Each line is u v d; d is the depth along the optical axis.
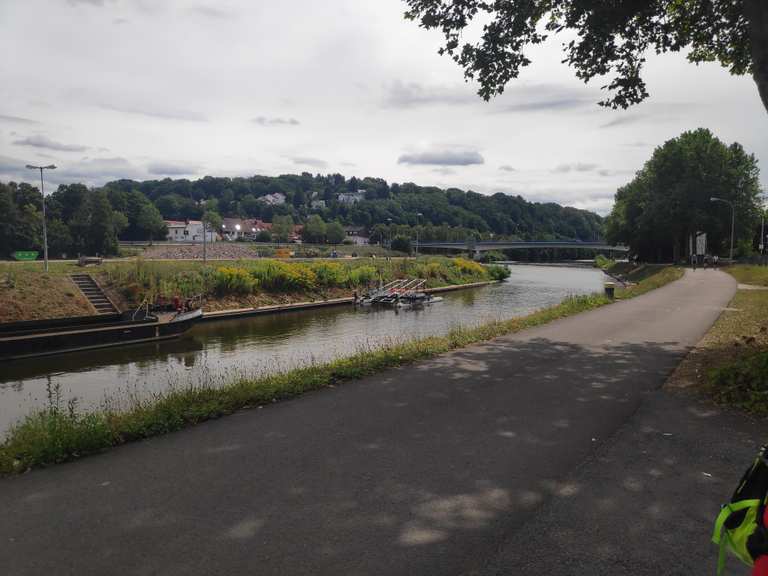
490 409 7.06
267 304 36.84
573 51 11.98
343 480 4.89
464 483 4.79
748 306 19.42
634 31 11.61
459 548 3.72
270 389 7.95
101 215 88.50
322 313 34.84
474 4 11.34
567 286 60.91
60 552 3.71
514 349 11.48
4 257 80.88
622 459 5.29
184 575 3.42
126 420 6.48
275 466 5.24
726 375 7.69
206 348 22.05
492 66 12.14
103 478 5.01
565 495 4.52
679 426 6.26
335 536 3.90
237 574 3.43
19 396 14.57
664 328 14.33
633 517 4.12
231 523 4.11
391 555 3.64
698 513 4.18
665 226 67.94
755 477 1.83
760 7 6.94
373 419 6.71
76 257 86.69
